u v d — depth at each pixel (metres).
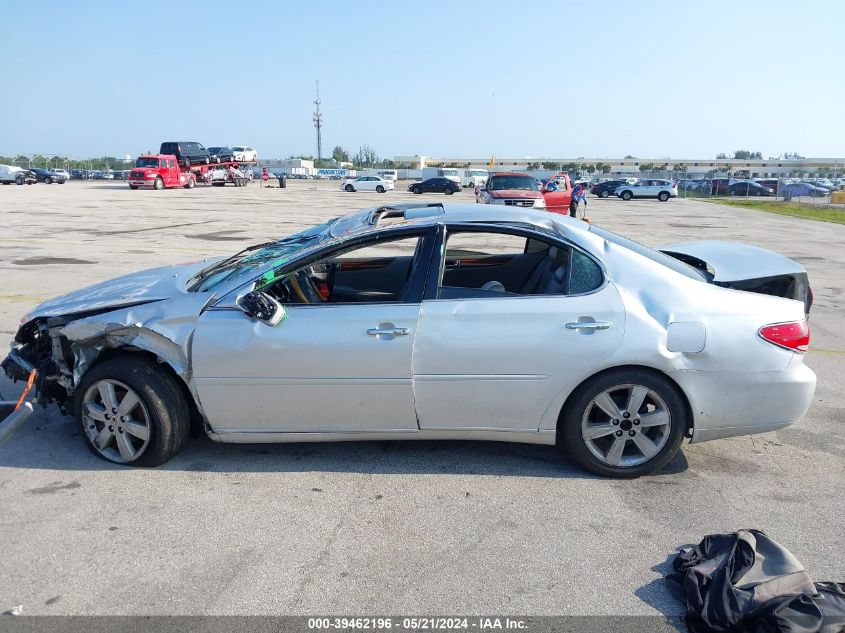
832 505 3.68
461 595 2.88
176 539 3.26
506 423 3.85
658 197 46.75
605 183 51.34
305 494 3.71
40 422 4.62
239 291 3.86
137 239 15.39
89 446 4.05
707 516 3.55
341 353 3.71
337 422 3.87
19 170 51.56
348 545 3.23
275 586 2.92
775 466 4.16
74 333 3.88
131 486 3.77
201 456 4.15
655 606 2.84
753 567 2.90
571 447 3.89
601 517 3.52
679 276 3.89
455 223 3.93
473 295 3.82
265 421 3.88
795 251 15.39
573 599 2.87
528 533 3.36
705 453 4.34
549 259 4.34
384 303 3.80
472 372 3.74
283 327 3.74
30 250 13.09
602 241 3.99
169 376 3.91
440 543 3.26
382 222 4.11
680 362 3.71
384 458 4.16
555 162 126.38
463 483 3.86
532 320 3.73
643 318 3.72
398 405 3.80
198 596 2.85
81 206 27.41
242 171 59.22
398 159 128.62
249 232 17.39
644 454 3.87
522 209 4.34
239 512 3.52
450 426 3.87
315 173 96.00
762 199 48.53
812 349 6.91
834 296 9.85
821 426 4.82
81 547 3.18
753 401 3.80
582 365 3.71
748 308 3.81
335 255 3.91
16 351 4.29
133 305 3.99
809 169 118.62
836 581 2.99
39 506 3.54
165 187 47.47
